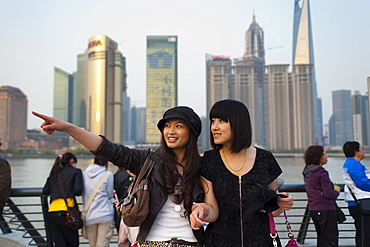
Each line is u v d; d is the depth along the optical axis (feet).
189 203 6.08
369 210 11.23
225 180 6.26
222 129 6.31
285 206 5.77
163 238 6.06
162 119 6.27
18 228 15.10
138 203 5.87
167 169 6.17
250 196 6.03
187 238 6.12
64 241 13.26
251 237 6.06
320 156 12.25
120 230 11.70
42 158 370.53
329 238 11.71
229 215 6.21
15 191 13.69
